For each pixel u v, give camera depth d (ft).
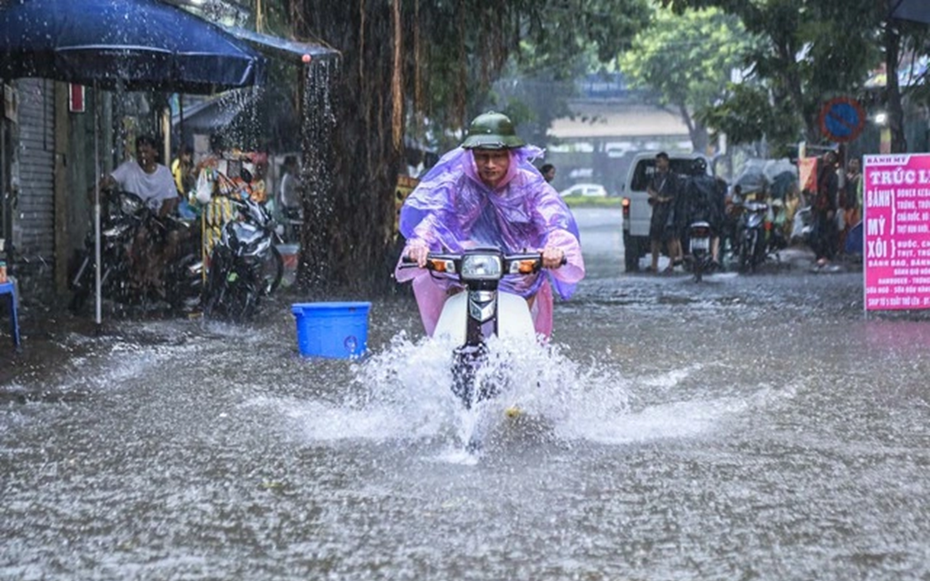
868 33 220.23
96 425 65.77
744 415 69.05
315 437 62.39
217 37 101.45
